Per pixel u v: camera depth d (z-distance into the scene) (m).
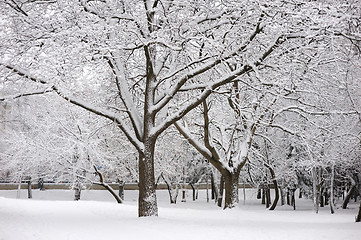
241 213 20.11
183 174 38.91
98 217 15.38
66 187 48.50
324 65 18.48
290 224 14.26
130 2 14.70
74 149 28.31
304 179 34.97
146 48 14.77
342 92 19.78
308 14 12.30
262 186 38.62
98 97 21.77
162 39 14.03
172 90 15.38
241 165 22.11
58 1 13.55
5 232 10.05
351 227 12.84
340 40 14.57
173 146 31.03
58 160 28.92
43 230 10.86
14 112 33.97
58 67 13.20
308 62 17.03
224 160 22.16
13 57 13.66
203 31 15.88
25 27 14.07
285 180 33.66
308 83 17.84
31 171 33.97
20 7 14.35
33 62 13.57
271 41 15.62
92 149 27.62
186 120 22.34
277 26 14.08
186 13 16.39
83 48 13.27
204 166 39.59
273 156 30.41
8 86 15.18
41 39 14.00
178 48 14.12
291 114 26.12
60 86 13.88
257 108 22.64
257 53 17.41
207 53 16.11
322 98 18.77
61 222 13.17
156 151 29.91
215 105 23.69
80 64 13.98
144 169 15.11
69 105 25.67
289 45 15.82
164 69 19.39
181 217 16.58
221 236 10.34
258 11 14.08
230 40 17.02
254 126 21.55
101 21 14.42
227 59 15.54
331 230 11.73
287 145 29.92
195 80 18.31
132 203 30.25
